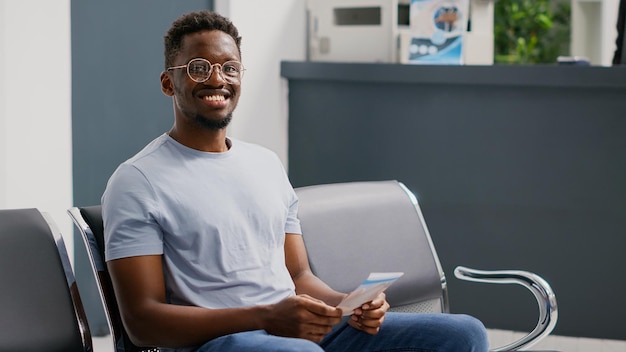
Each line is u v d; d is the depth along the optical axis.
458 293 3.87
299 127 4.14
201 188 2.04
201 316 1.91
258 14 3.94
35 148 2.98
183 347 1.95
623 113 3.62
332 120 4.05
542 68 3.64
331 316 1.90
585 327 3.74
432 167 3.87
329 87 4.05
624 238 3.67
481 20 4.18
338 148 4.05
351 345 2.17
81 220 2.08
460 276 2.57
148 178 2.00
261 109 3.98
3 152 2.87
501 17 6.96
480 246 3.83
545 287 2.47
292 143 4.16
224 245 2.03
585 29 6.12
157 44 3.72
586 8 6.10
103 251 2.07
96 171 3.50
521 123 3.73
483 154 3.79
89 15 3.40
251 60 3.90
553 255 3.75
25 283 2.00
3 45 2.85
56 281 2.03
